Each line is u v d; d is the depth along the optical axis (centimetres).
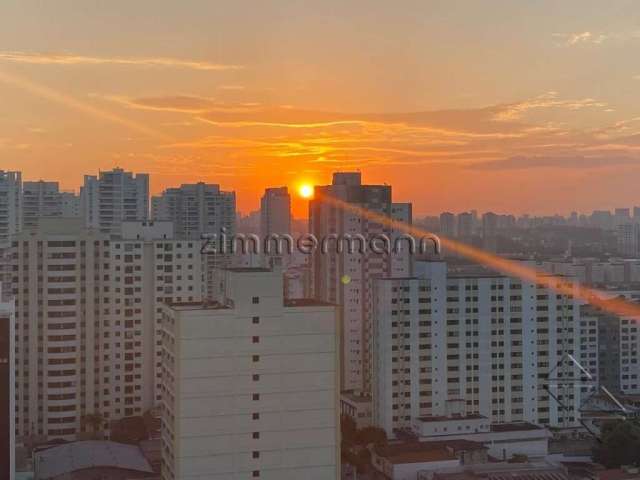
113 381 16925
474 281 16700
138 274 17188
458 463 13838
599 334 19062
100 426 16188
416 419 15850
